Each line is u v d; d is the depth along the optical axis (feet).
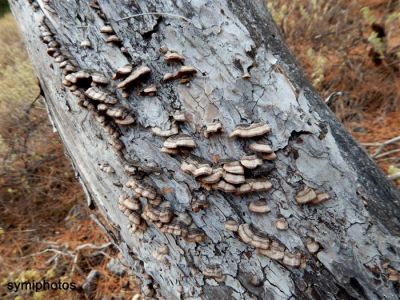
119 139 0.94
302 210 0.83
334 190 0.84
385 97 2.12
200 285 0.92
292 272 0.83
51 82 1.12
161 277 1.00
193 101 0.86
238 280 0.87
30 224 2.16
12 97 2.58
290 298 0.85
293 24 2.51
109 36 0.90
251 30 0.87
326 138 0.85
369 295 0.84
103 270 1.78
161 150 0.86
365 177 0.87
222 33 0.85
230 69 0.85
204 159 0.86
